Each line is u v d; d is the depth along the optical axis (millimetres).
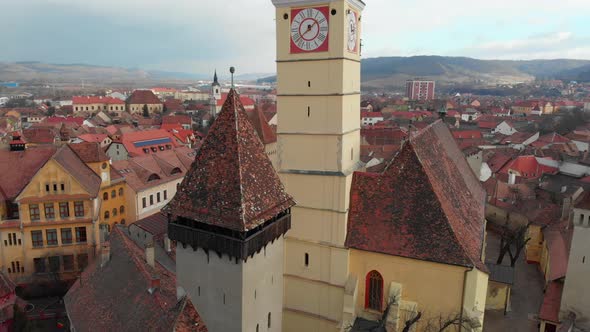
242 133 31688
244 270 29781
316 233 41656
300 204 41781
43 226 59312
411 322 35938
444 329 37625
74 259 61188
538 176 106250
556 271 53688
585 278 46500
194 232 30828
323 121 39656
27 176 62594
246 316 30719
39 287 58375
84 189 60312
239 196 29781
